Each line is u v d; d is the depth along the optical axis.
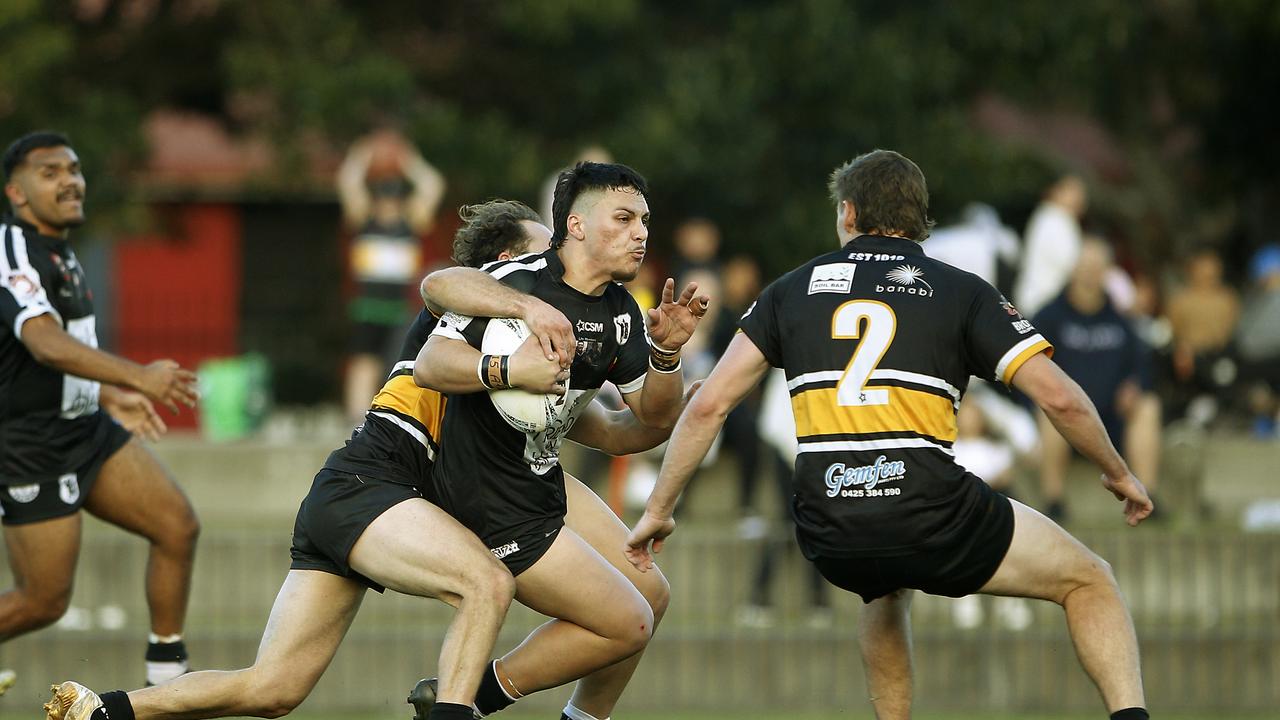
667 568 33.78
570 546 18.53
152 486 22.80
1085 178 61.88
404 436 18.55
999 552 18.11
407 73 52.47
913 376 17.89
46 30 51.41
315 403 67.81
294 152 54.72
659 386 18.56
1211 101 60.03
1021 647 32.00
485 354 17.55
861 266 18.45
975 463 33.31
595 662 18.75
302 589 18.39
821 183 54.69
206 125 68.00
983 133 58.06
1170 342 42.12
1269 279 41.44
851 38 53.12
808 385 18.20
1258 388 40.56
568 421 18.53
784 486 34.34
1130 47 58.38
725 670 31.78
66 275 22.53
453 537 17.73
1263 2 53.00
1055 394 17.70
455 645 17.41
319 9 53.81
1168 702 31.89
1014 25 54.97
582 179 17.98
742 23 53.88
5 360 22.08
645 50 55.19
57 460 22.27
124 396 23.36
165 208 68.69
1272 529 34.59
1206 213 62.66
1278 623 33.50
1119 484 18.20
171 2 57.25
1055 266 38.47
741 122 52.34
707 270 36.22
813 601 33.56
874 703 20.28
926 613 34.00
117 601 33.34
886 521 17.83
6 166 22.55
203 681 18.28
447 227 67.06
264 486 36.69
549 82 56.03
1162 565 33.72
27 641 31.19
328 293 71.44
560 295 18.02
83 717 17.91
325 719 30.94
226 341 70.12
